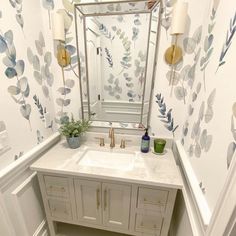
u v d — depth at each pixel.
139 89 1.37
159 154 1.36
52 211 1.39
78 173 1.14
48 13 1.29
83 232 1.55
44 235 1.47
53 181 1.25
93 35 1.30
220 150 0.69
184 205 1.14
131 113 1.45
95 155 1.45
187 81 1.27
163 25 1.19
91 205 1.29
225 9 0.79
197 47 1.17
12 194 1.11
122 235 1.52
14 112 1.09
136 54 1.29
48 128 1.47
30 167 1.19
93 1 1.22
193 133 1.08
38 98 1.32
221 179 0.66
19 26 1.09
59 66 1.42
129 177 1.09
